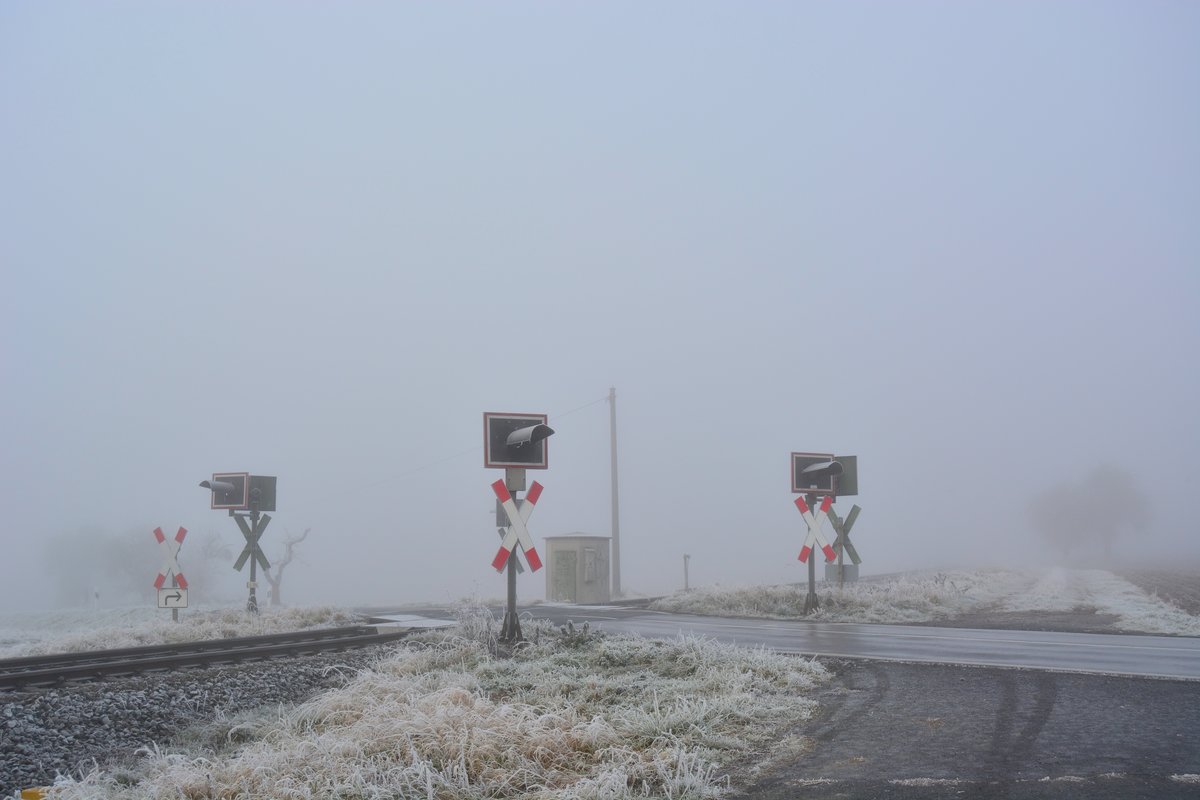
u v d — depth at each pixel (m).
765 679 11.49
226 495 23.08
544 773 8.04
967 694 10.62
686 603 23.34
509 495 14.84
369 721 9.07
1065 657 13.23
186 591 21.44
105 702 11.28
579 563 31.62
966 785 7.46
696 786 7.65
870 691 11.02
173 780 8.16
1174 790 7.14
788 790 7.64
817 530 21.45
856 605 21.34
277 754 8.47
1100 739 8.55
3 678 12.21
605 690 10.92
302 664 14.08
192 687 12.27
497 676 11.98
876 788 7.53
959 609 21.98
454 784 7.82
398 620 21.19
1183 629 17.09
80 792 8.02
